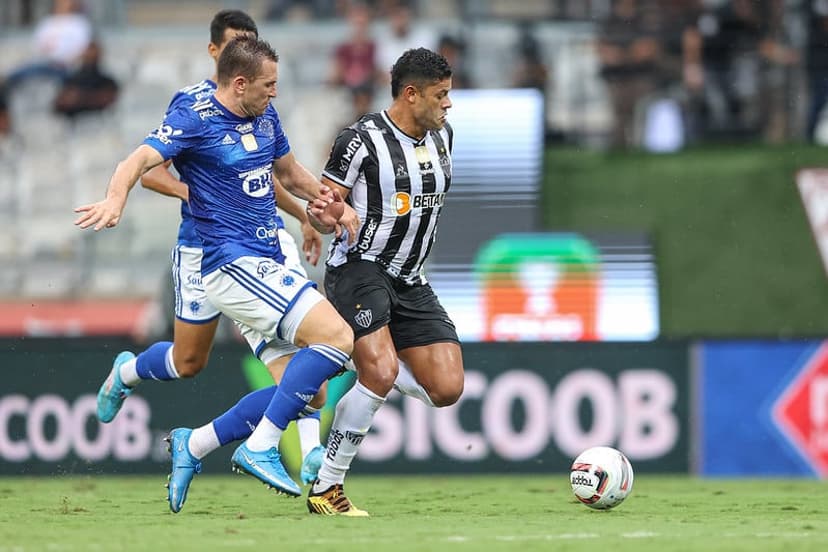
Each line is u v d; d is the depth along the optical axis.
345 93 48.88
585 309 42.34
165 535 18.91
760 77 47.03
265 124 22.16
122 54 52.16
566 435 36.88
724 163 43.19
